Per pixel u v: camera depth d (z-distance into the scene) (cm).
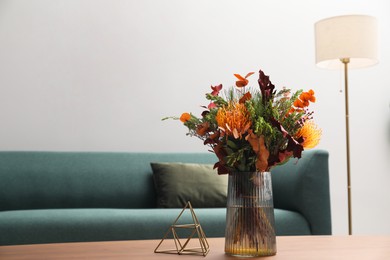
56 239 254
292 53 412
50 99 355
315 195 296
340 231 414
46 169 317
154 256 142
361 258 140
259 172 151
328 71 420
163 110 378
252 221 147
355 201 420
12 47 350
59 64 359
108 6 372
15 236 249
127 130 369
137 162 336
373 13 436
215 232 272
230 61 396
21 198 309
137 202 329
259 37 405
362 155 424
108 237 260
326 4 424
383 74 435
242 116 146
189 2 390
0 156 315
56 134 355
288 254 148
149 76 377
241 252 146
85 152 332
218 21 396
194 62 387
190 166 323
